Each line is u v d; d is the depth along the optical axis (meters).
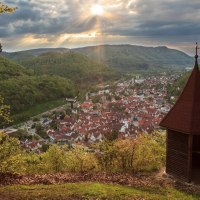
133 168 25.58
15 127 143.25
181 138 22.06
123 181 21.73
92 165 26.98
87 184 20.17
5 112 23.23
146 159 25.95
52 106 193.62
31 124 151.50
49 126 145.88
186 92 22.91
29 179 21.95
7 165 22.39
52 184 20.78
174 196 18.94
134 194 18.52
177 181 21.92
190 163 21.38
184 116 22.06
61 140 113.81
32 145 101.12
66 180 21.91
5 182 20.91
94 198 17.42
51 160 29.70
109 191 18.62
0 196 17.20
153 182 21.78
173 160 22.78
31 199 16.95
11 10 19.22
